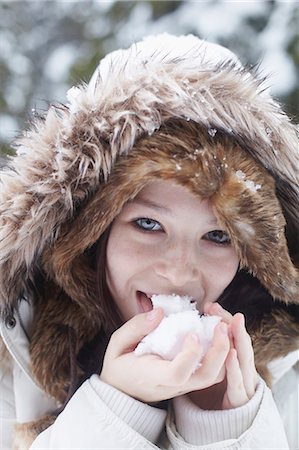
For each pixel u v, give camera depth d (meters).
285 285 0.80
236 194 0.74
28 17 3.55
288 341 0.87
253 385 0.77
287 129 0.81
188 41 1.05
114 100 0.77
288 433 0.88
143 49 1.02
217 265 0.77
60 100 0.87
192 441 0.77
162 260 0.76
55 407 0.85
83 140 0.76
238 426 0.76
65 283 0.80
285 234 0.83
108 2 3.38
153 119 0.75
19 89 3.27
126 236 0.77
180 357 0.71
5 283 0.79
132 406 0.74
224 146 0.76
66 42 3.46
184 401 0.78
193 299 0.78
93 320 0.83
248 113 0.76
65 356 0.84
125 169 0.75
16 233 0.77
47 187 0.76
